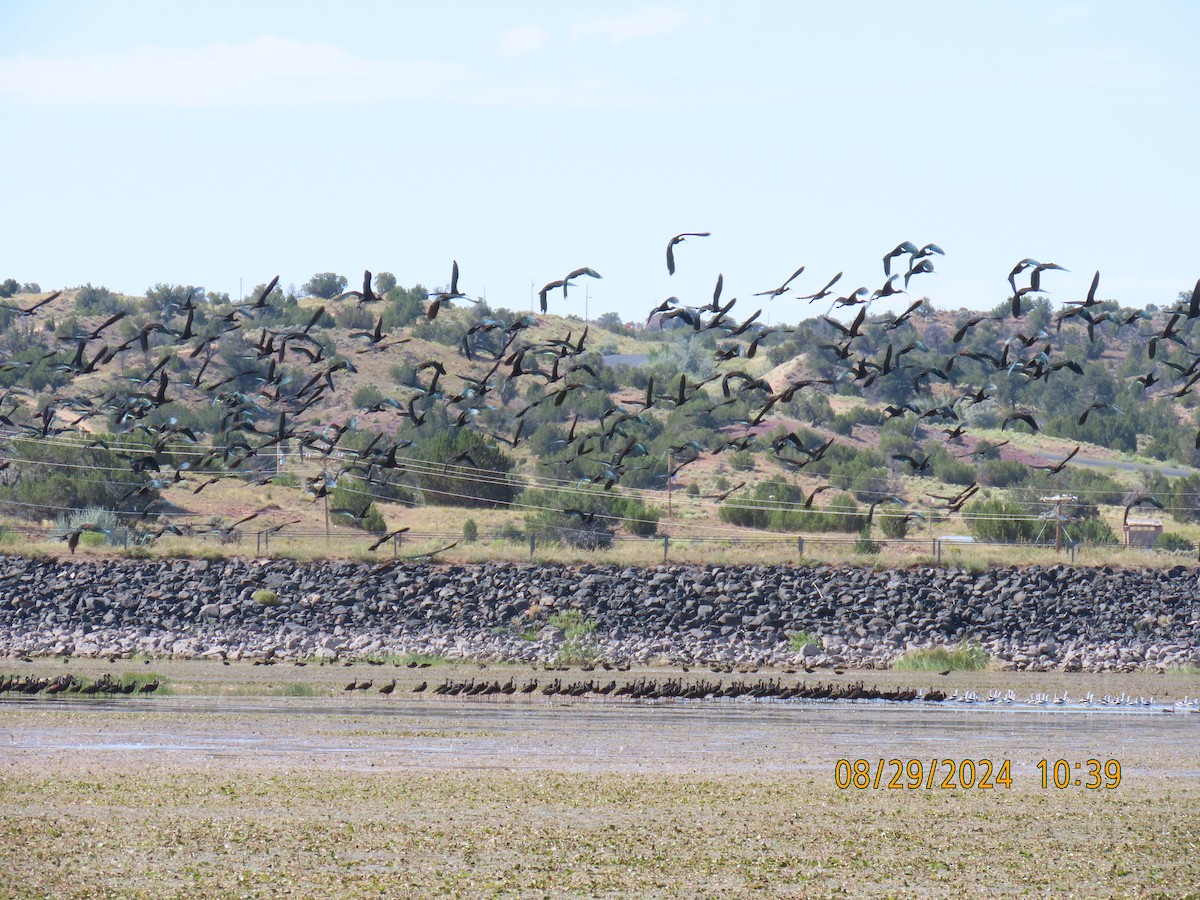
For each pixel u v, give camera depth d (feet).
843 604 361.71
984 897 106.32
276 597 350.43
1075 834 130.21
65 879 104.68
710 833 126.52
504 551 387.34
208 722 199.31
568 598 355.56
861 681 270.26
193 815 129.08
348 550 384.06
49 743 175.63
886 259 164.96
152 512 396.98
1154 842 127.13
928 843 124.88
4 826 122.11
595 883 107.45
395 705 227.81
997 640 346.13
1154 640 350.43
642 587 363.15
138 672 274.57
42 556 367.45
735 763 168.96
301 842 118.93
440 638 331.77
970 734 201.05
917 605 362.12
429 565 371.76
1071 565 384.27
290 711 215.92
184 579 358.43
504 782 150.71
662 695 248.73
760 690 251.39
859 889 107.55
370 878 107.14
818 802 143.64
